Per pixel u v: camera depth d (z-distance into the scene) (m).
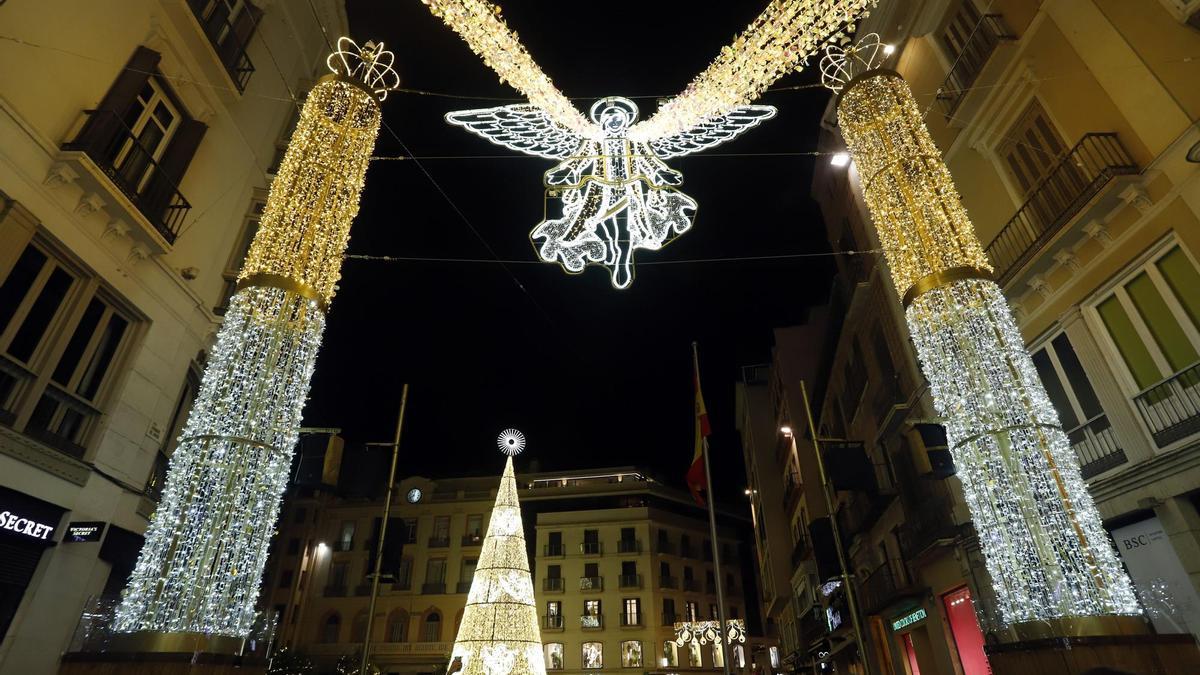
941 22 12.27
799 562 25.86
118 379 9.27
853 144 7.31
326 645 38.91
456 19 5.09
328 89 6.51
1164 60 7.75
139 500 9.72
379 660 37.88
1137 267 8.23
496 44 5.26
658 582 40.84
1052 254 9.30
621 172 7.01
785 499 29.05
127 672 4.14
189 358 10.87
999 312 6.06
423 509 42.91
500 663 10.25
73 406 8.54
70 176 8.02
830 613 20.89
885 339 15.26
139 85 9.10
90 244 8.59
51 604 7.94
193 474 4.94
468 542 41.47
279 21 13.60
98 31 8.70
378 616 39.59
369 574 9.95
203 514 4.82
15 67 7.43
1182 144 7.46
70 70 8.25
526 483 47.22
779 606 31.86
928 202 6.52
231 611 4.74
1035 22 9.77
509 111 7.17
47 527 7.90
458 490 45.25
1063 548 5.23
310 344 5.69
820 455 11.82
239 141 12.31
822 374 22.44
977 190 11.59
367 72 6.86
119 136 9.30
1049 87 9.72
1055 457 5.52
